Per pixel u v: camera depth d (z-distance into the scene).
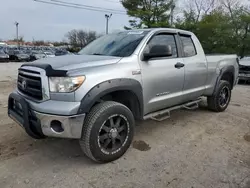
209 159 3.15
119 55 3.39
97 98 2.75
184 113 5.29
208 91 4.92
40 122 2.71
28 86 2.97
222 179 2.69
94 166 2.95
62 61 3.03
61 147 3.47
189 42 4.42
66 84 2.61
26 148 3.42
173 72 3.81
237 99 7.34
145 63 3.38
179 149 3.44
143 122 4.62
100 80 2.80
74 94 2.62
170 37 4.00
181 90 4.11
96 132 2.80
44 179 2.66
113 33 4.29
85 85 2.68
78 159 3.12
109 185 2.56
